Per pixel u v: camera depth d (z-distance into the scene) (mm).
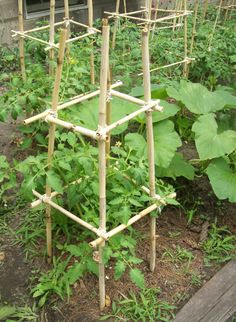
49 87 3531
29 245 2977
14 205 3299
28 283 2752
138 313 2578
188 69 5090
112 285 2740
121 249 2877
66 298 2645
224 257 3025
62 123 2146
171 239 3152
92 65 4148
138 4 7309
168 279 2832
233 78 5613
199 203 3467
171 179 3623
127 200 2354
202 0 8109
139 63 4789
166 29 5992
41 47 4582
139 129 3789
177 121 4234
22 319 2547
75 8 6531
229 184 3182
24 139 3676
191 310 2605
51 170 2416
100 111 1930
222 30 6359
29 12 6062
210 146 3312
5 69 5340
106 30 1771
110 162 2715
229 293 2717
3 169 3035
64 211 2482
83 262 2521
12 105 3340
